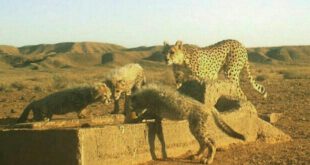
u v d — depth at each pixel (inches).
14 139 339.9
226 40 650.2
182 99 375.9
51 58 4569.4
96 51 6299.2
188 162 363.3
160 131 372.2
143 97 390.6
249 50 5344.5
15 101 946.7
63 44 6589.6
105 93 510.6
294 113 697.6
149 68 3587.6
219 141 416.8
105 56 4840.1
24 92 1229.7
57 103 498.0
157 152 370.6
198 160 371.6
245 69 674.8
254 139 465.7
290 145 455.2
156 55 4530.0
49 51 6422.2
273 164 369.1
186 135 395.5
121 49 6574.8
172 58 582.6
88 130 317.4
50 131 323.3
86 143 315.6
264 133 472.1
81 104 504.7
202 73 602.5
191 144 400.5
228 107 466.6
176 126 386.3
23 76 2874.0
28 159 333.7
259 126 469.7
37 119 501.0
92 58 4788.4
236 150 417.1
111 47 6633.9
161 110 383.6
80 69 3850.9
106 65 4357.8
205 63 606.5
